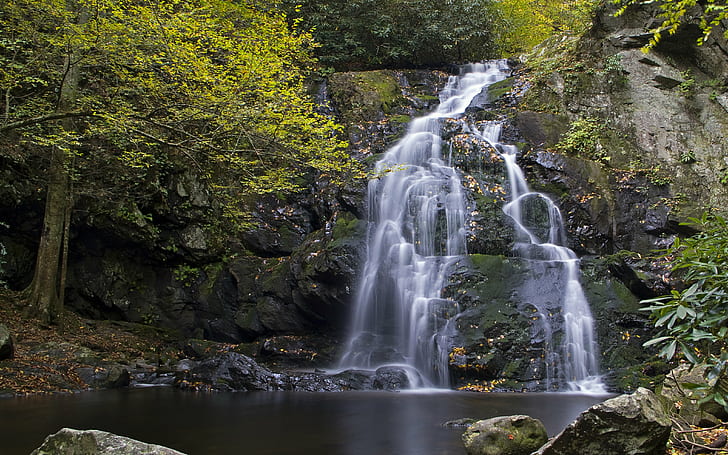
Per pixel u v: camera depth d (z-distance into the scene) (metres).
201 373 9.09
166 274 13.38
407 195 12.00
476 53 20.78
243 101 8.46
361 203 12.27
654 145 13.87
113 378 8.76
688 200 12.75
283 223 13.96
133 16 8.68
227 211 13.65
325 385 8.92
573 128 14.50
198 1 10.86
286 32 11.15
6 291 11.45
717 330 4.04
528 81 16.31
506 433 4.78
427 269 10.60
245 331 12.14
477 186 12.48
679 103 14.30
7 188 11.63
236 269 13.00
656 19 14.84
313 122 9.23
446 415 6.71
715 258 4.08
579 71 15.70
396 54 18.98
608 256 11.13
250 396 8.18
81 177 12.30
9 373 8.02
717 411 4.99
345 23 18.89
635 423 3.71
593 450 3.77
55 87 11.22
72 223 12.34
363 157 14.57
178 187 13.09
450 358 9.26
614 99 14.82
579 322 9.80
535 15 24.88
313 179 14.34
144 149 12.43
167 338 12.42
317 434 5.61
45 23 9.61
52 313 10.55
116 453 3.09
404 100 17.00
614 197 12.79
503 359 9.29
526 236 11.49
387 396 8.28
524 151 13.62
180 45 8.50
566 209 12.69
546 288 10.23
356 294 10.88
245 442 5.23
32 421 5.91
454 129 14.48
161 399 7.71
